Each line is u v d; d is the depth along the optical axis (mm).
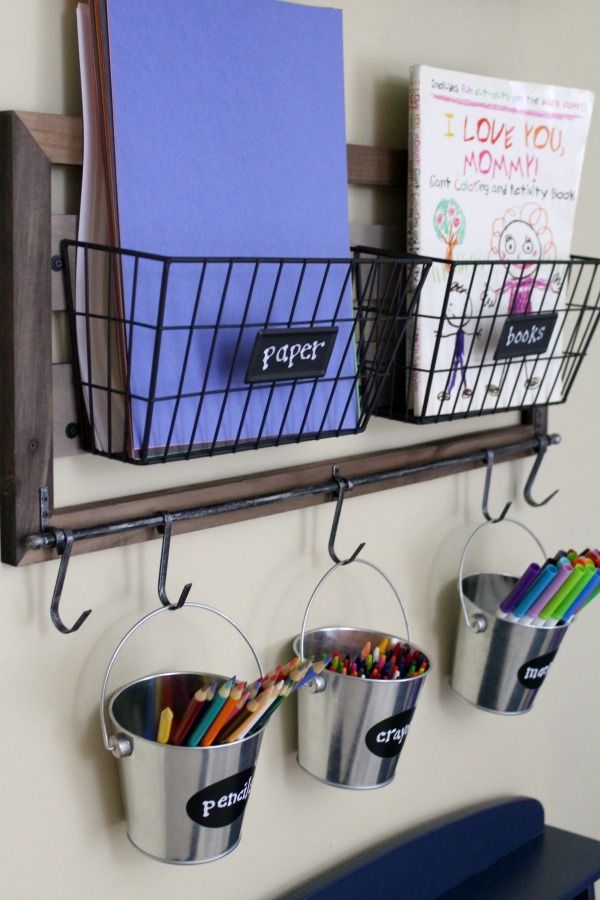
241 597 1097
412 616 1320
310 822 1219
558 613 1240
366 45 1135
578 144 1288
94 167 854
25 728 913
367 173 1127
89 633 954
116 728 939
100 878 998
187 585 945
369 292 1080
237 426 946
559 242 1287
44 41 845
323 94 1007
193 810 919
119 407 887
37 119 821
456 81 1133
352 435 1162
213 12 909
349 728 1079
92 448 902
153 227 862
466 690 1315
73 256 877
